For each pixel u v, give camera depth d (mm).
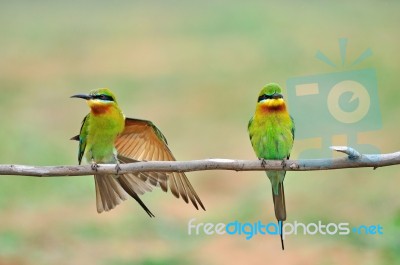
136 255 13062
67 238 13867
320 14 34094
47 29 35031
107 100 7871
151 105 22906
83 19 36969
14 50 31156
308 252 12906
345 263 12367
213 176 17234
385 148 17891
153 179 7367
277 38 29922
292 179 16297
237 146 19375
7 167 6832
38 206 15547
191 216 14883
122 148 7914
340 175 16328
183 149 19234
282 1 37469
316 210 14609
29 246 13414
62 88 25328
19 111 22641
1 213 15125
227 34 31688
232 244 13461
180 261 12711
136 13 37719
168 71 26672
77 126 21266
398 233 13078
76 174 6906
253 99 23375
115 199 7535
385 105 20719
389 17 32656
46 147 19188
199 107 22703
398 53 26406
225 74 25969
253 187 16406
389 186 15531
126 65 27891
